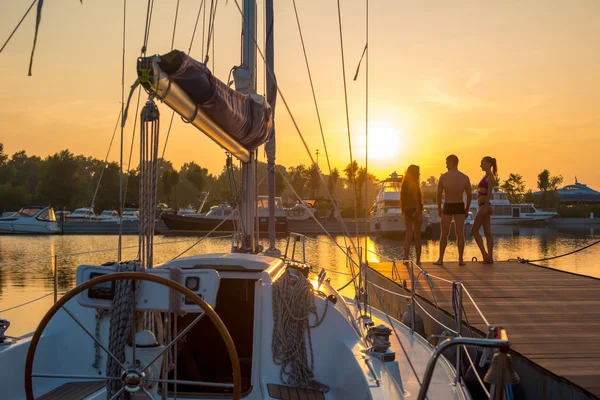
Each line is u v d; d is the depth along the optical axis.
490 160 9.66
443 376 4.09
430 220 32.28
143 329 2.68
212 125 3.72
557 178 77.75
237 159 5.34
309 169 64.19
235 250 5.69
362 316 4.29
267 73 6.01
